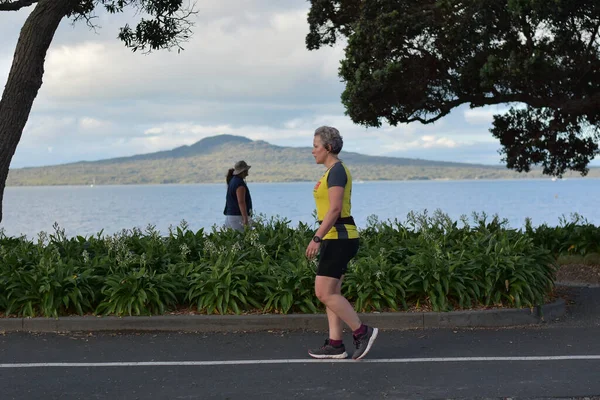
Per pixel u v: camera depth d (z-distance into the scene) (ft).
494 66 44.65
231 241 34.81
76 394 18.20
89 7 41.22
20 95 31.94
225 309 27.09
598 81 49.49
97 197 619.26
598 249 45.65
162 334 25.62
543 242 47.62
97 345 23.90
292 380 19.34
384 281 27.84
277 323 26.27
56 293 27.04
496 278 28.07
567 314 29.40
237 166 40.42
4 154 31.81
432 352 22.52
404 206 276.00
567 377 19.35
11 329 26.07
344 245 21.04
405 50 48.39
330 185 20.88
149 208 318.45
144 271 28.04
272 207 292.20
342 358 21.70
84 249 32.19
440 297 27.40
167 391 18.42
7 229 162.71
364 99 47.60
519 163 57.98
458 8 46.19
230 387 18.74
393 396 17.74
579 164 58.18
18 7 36.50
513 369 20.30
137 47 41.70
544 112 56.18
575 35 46.57
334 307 21.20
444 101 49.70
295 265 30.35
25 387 18.84
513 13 42.93
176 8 40.83
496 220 38.96
